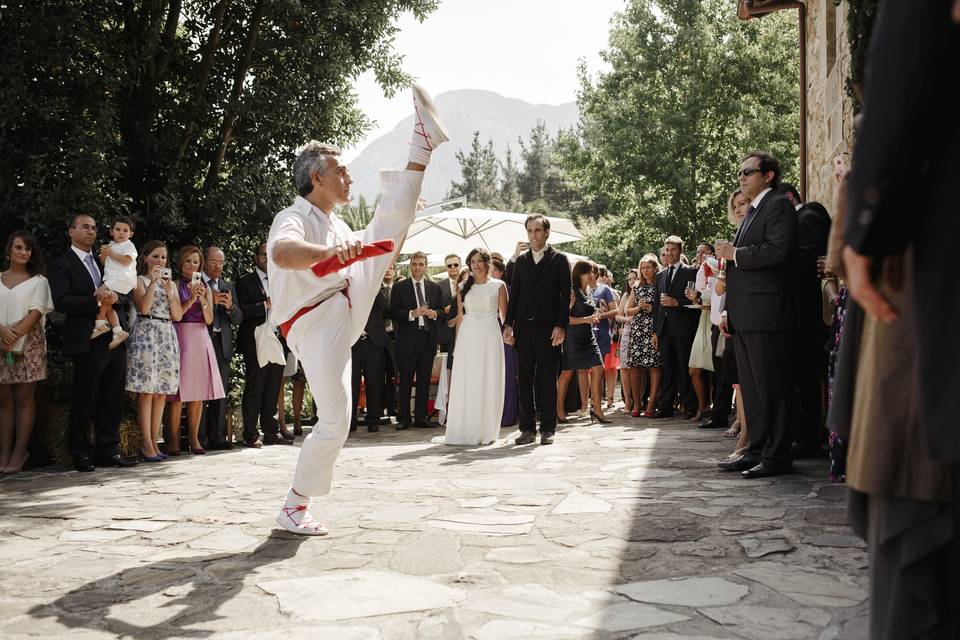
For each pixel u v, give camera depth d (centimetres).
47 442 777
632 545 380
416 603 302
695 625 270
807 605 287
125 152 1031
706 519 429
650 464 636
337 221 444
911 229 144
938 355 141
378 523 444
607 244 3162
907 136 134
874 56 139
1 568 371
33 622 294
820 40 898
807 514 432
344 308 416
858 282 146
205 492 573
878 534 168
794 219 546
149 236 1025
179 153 1084
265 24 1126
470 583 327
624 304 1216
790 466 562
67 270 720
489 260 868
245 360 901
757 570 332
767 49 2884
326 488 426
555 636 263
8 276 735
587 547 379
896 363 165
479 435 849
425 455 754
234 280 1100
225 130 1123
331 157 429
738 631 263
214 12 1080
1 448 730
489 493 529
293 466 713
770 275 553
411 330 1066
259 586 331
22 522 480
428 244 1405
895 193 138
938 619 159
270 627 281
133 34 1052
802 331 636
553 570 342
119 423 762
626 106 2984
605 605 294
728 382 826
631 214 3067
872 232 141
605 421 1005
